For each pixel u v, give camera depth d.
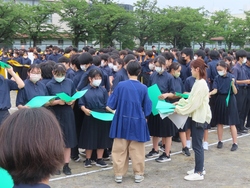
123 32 26.66
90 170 4.70
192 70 4.15
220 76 5.59
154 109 4.54
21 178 1.05
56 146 1.06
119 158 4.17
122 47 27.53
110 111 4.43
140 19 26.77
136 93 4.02
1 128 1.06
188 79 5.47
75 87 5.04
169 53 5.54
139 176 4.22
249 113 7.06
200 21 28.33
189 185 4.15
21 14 22.78
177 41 29.48
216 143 6.13
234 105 5.59
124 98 4.02
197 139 4.21
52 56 11.05
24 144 1.02
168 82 5.03
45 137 1.05
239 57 6.58
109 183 4.21
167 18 26.73
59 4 25.25
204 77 4.11
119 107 4.05
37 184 1.07
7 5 22.59
